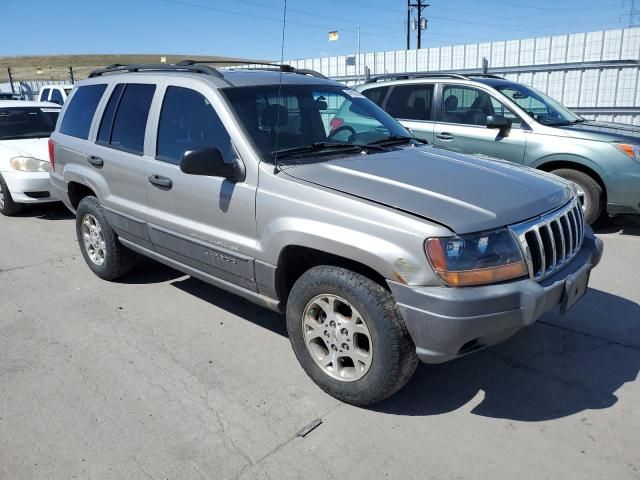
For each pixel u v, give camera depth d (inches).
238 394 132.8
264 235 132.3
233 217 139.9
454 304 105.2
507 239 111.8
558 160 257.3
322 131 157.4
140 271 216.7
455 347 109.0
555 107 289.3
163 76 168.7
